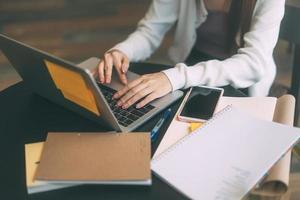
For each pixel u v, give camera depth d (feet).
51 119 3.24
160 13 5.11
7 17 11.86
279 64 8.70
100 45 10.14
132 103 3.34
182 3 4.94
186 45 5.21
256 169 2.52
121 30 10.94
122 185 2.50
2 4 12.75
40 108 3.42
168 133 2.97
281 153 2.65
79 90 2.78
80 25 11.30
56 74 2.83
